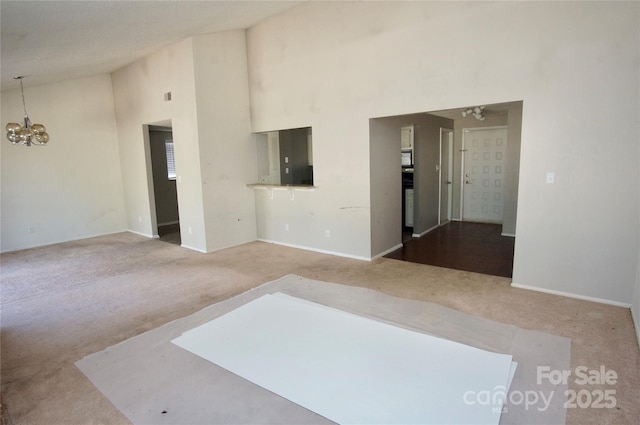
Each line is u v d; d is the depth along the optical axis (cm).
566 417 200
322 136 518
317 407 212
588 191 338
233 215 602
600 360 251
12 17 288
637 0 299
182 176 591
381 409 208
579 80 329
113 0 308
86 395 231
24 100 620
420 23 411
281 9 515
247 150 611
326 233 541
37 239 647
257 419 205
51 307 372
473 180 759
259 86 585
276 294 383
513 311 329
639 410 204
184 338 297
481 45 375
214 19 473
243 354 270
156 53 593
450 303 350
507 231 628
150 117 637
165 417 209
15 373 257
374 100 459
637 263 321
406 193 698
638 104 309
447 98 402
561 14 330
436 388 224
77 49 444
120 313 354
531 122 356
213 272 471
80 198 697
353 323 312
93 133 707
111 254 578
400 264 480
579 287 354
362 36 457
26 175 630
